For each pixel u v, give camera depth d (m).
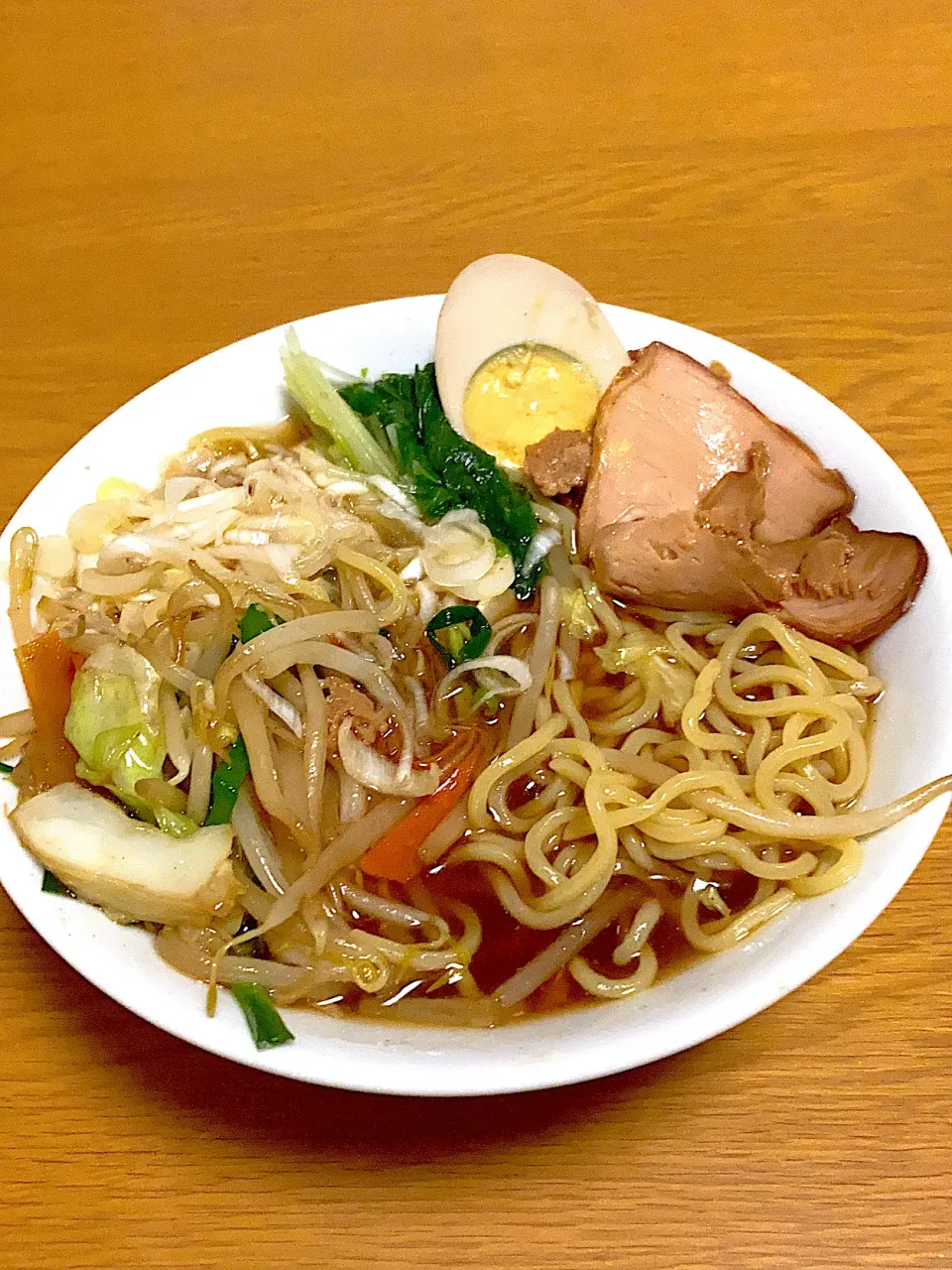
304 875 0.25
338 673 0.27
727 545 0.27
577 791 0.27
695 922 0.25
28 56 0.43
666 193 0.38
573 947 0.25
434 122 0.40
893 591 0.26
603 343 0.31
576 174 0.38
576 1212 0.24
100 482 0.29
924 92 0.39
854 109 0.39
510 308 0.30
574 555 0.30
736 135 0.39
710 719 0.27
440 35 0.42
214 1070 0.25
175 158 0.40
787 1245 0.23
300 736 0.26
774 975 0.22
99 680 0.25
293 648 0.26
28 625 0.27
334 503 0.29
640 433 0.29
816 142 0.38
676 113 0.39
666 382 0.29
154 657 0.26
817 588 0.27
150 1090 0.25
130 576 0.27
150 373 0.35
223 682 0.25
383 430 0.31
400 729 0.26
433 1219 0.24
